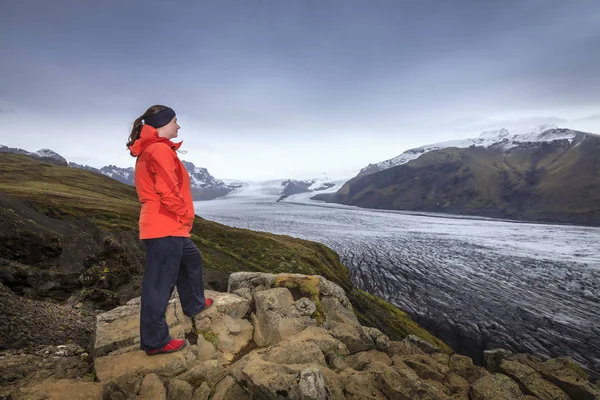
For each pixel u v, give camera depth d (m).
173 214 3.68
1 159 113.38
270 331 4.82
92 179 101.50
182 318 4.64
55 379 3.62
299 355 4.15
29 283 9.20
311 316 5.36
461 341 57.56
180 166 3.79
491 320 66.50
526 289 86.75
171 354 3.79
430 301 77.12
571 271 103.88
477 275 99.19
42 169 102.94
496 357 5.66
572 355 53.19
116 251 12.43
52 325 6.55
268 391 3.21
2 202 15.02
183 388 3.30
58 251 12.27
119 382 3.24
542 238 175.00
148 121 3.74
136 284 11.45
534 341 57.91
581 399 4.70
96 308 9.28
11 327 5.66
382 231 198.75
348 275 67.81
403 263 113.69
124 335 4.14
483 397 4.16
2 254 10.51
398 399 3.75
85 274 10.52
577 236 183.50
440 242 159.00
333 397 3.53
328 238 165.38
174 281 3.84
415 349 5.79
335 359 4.41
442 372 5.02
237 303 5.23
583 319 67.81
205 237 61.75
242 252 56.59
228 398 3.42
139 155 3.63
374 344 5.30
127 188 103.56
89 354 4.42
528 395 4.71
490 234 191.38
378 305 55.06
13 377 3.75
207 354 4.13
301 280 6.25
